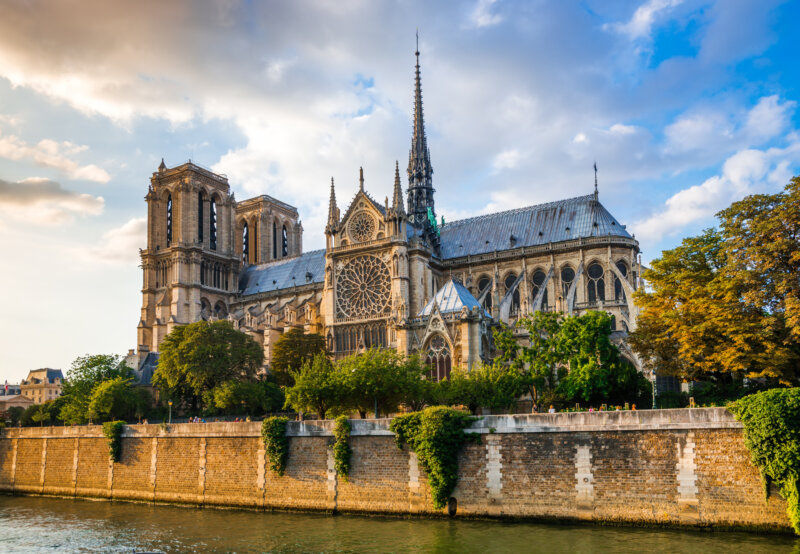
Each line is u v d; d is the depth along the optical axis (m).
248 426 71.25
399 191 131.00
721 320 62.12
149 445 79.31
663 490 52.69
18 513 74.69
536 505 56.56
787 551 45.09
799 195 60.50
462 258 139.12
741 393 63.22
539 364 80.50
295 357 122.50
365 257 131.75
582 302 121.38
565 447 56.34
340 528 58.06
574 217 133.75
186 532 60.28
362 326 129.12
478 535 53.28
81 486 85.44
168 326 161.00
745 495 50.09
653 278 72.50
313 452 66.75
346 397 74.31
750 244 63.09
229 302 175.75
